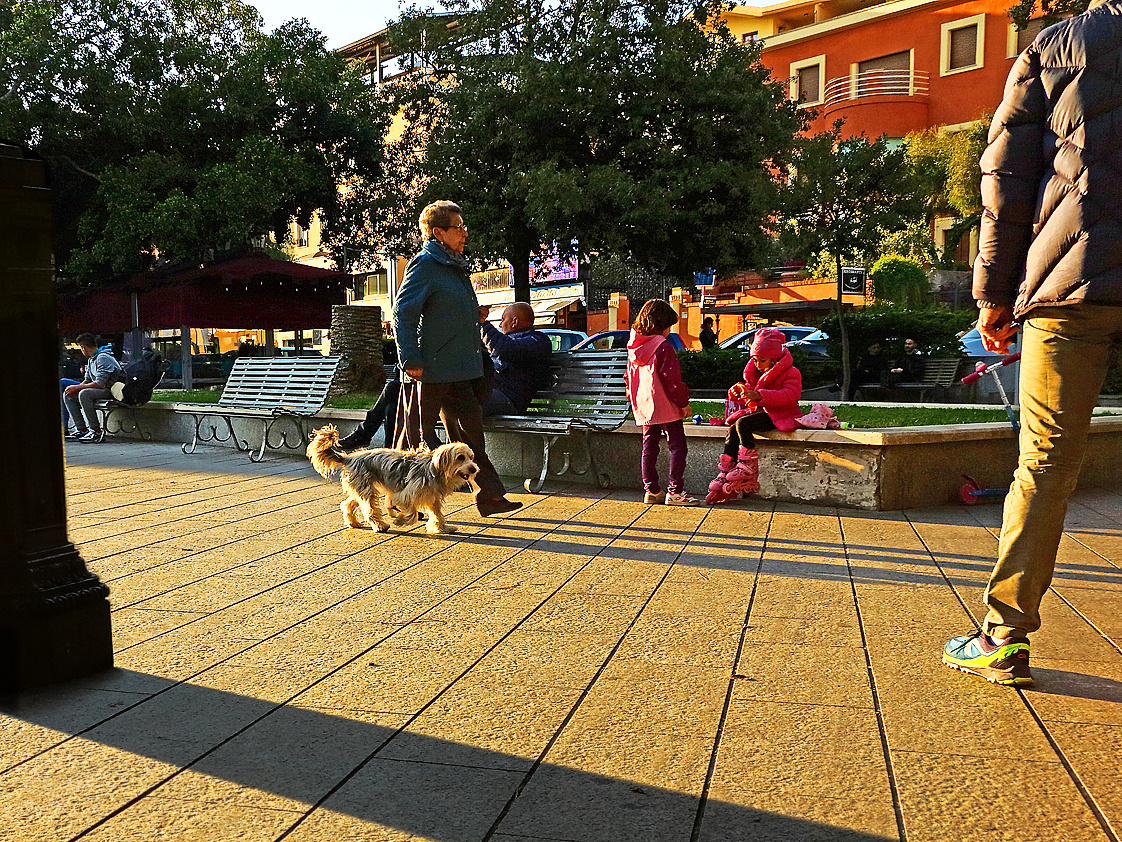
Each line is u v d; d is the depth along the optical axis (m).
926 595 4.21
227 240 22.98
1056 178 2.82
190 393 17.34
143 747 2.60
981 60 32.66
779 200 18.14
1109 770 2.41
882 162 17.64
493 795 2.31
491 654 3.41
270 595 4.28
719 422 7.65
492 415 8.00
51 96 23.34
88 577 3.23
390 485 5.70
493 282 45.22
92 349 12.87
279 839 2.10
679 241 22.02
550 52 22.02
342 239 28.27
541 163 20.98
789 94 37.81
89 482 8.20
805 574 4.63
